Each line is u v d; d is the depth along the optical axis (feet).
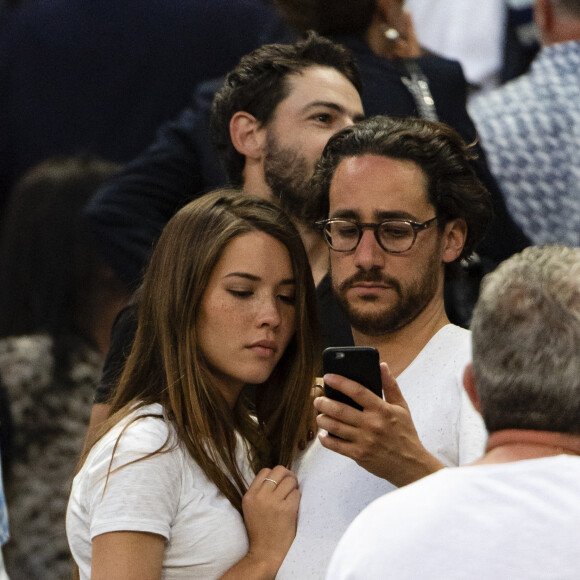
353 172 27.40
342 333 33.99
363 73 40.81
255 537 27.84
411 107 40.78
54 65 54.29
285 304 30.30
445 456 26.13
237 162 37.78
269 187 36.42
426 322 27.81
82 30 53.62
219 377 30.40
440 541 19.48
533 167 42.73
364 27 41.88
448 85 41.83
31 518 42.29
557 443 20.27
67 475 42.57
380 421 24.58
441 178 27.45
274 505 27.91
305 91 36.24
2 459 41.93
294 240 30.30
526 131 42.88
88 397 43.55
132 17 53.42
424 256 27.20
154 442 28.09
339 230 27.53
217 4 53.21
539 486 19.66
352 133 28.14
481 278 38.11
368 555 19.86
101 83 54.13
